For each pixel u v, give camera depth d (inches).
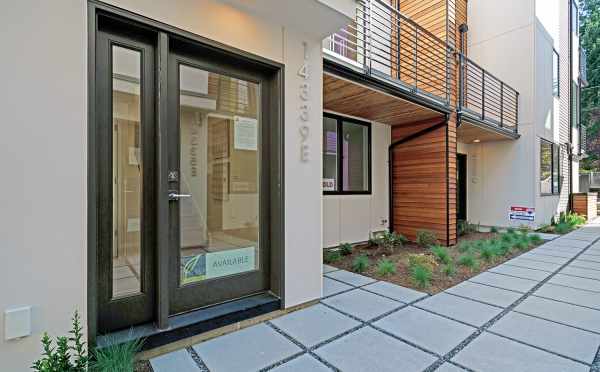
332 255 181.2
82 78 67.8
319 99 115.3
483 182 327.0
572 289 128.2
